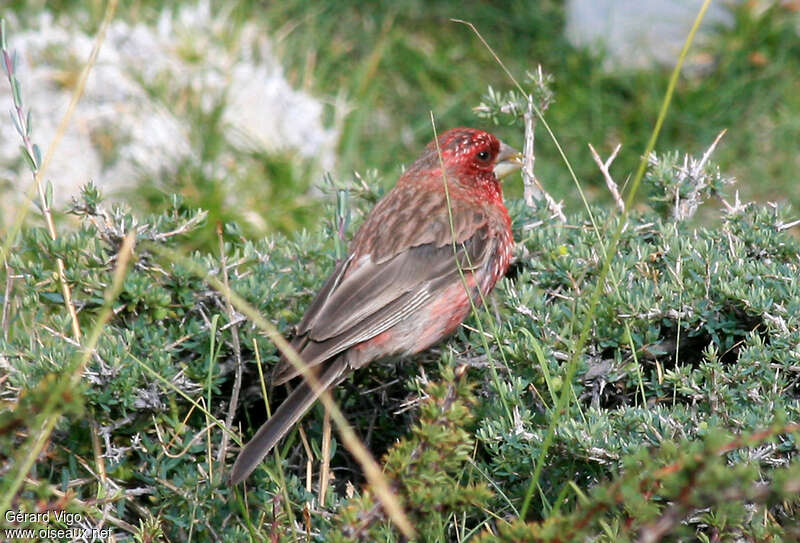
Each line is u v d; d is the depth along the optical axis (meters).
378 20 16.41
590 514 5.49
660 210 9.88
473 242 9.17
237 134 14.00
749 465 6.45
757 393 7.55
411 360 9.12
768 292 8.06
